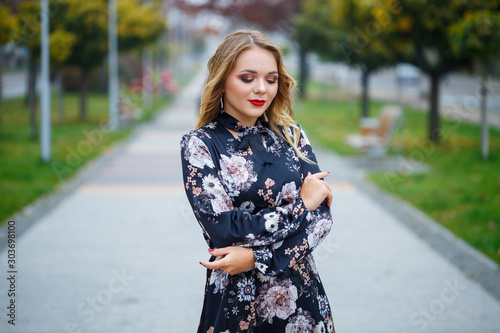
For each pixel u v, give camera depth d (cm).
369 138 1162
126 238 623
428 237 620
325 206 222
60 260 546
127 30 1845
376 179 943
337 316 418
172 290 472
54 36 1303
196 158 215
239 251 205
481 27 979
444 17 1055
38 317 414
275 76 221
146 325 404
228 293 217
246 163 221
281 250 209
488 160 1070
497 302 439
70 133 1509
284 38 3042
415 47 1257
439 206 746
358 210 752
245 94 217
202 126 228
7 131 1507
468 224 655
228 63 216
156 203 795
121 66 3005
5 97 2481
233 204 218
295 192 223
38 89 2662
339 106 2481
